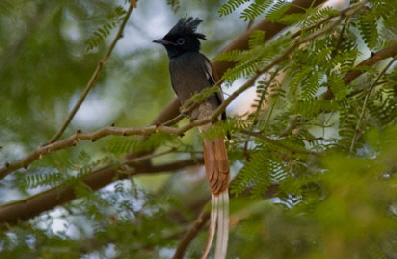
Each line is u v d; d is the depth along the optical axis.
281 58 7.75
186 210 11.34
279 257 7.79
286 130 9.18
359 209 6.01
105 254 10.61
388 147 6.34
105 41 14.50
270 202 8.52
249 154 9.51
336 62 8.34
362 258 6.06
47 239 10.66
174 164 13.56
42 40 14.41
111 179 12.66
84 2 14.35
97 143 13.95
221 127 8.47
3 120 13.58
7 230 11.36
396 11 8.45
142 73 15.20
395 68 10.16
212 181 9.84
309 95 8.30
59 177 10.76
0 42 14.48
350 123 9.29
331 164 6.31
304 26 8.04
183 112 9.42
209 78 12.64
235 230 9.66
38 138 13.88
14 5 14.41
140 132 9.29
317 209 6.35
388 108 9.54
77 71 14.32
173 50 12.99
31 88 14.23
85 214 10.78
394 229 5.95
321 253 6.18
